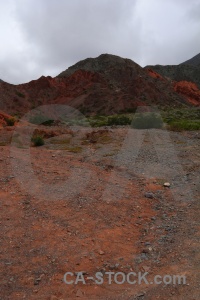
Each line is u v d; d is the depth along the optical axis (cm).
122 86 9156
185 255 502
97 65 11019
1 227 577
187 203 716
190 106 8575
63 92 8350
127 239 566
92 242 545
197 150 1251
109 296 421
